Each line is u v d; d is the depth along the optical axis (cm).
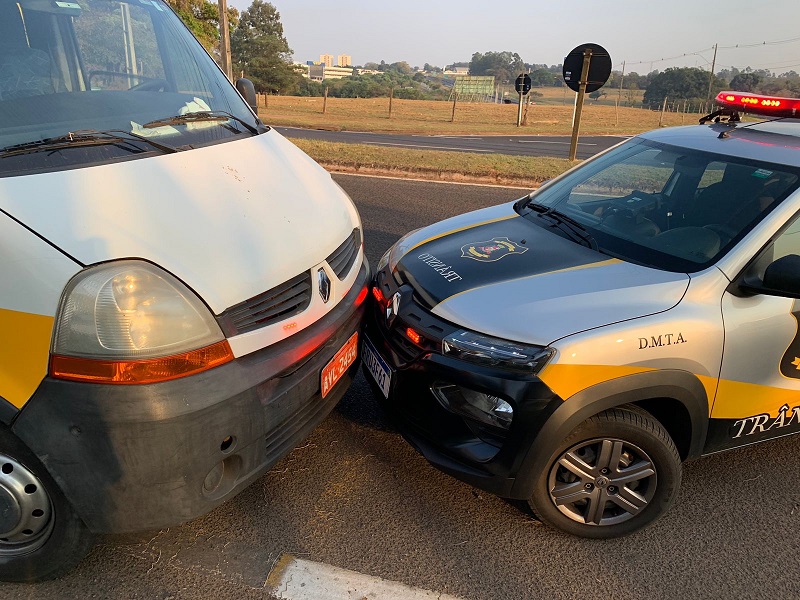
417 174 1002
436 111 3391
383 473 297
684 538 267
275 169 289
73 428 188
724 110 388
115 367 185
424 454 263
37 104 246
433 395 259
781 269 244
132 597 221
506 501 284
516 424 236
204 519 260
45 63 262
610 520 262
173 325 194
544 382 231
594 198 352
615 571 248
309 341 238
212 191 241
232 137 297
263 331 220
